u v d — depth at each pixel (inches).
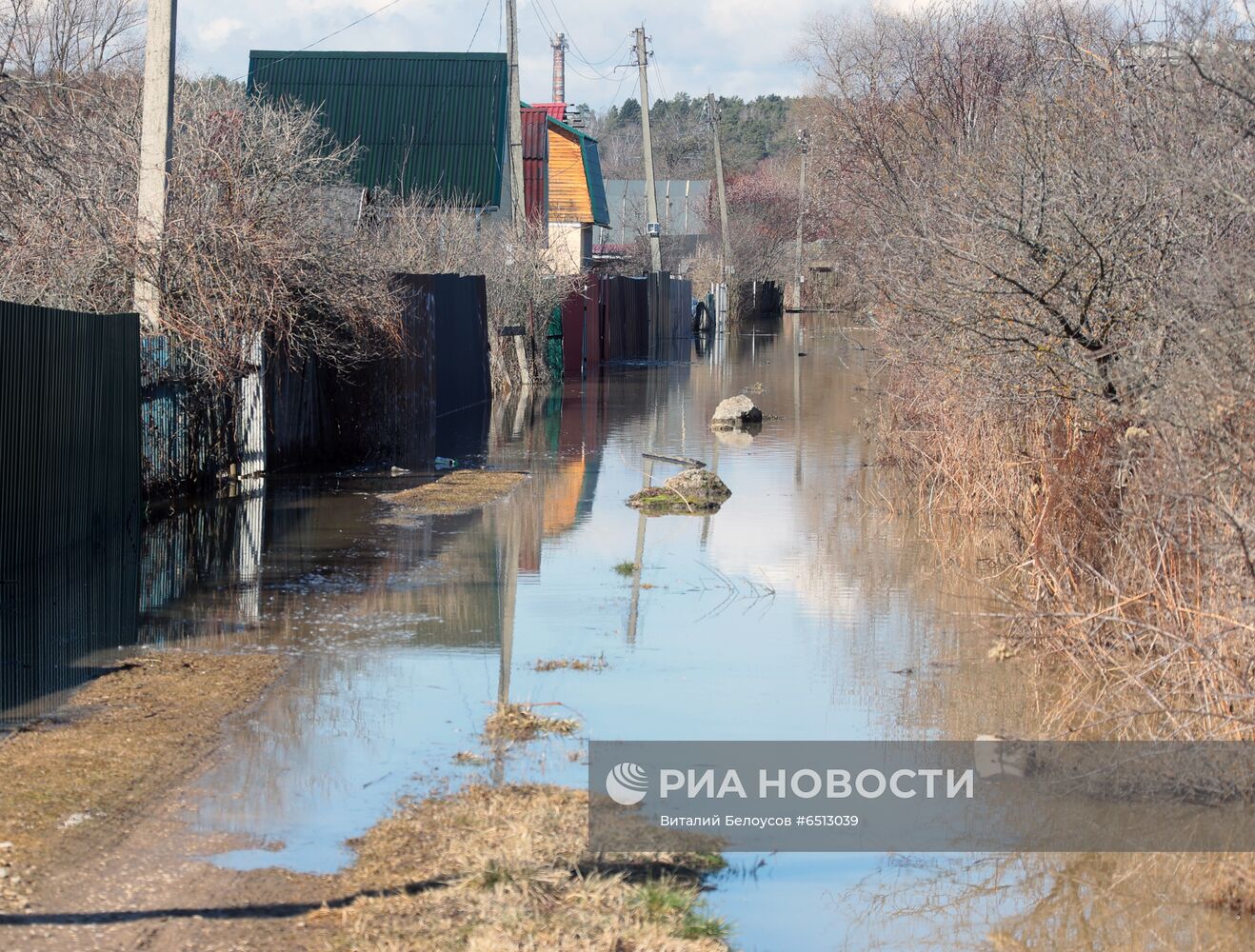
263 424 1149.1
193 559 824.9
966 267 753.6
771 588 778.2
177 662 604.1
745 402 1638.8
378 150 2359.7
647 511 1033.5
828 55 1726.1
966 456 968.3
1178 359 554.9
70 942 343.3
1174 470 517.7
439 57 2448.3
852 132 1637.6
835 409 1834.4
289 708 542.6
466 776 472.1
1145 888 411.8
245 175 1132.5
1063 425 797.2
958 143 1209.4
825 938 374.6
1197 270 546.9
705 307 4013.3
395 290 1243.2
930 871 420.5
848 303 2443.4
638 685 588.1
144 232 981.2
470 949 343.6
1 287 948.0
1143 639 557.3
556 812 439.2
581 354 2488.9
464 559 846.5
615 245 5009.8
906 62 1622.8
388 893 375.9
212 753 487.5
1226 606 498.9
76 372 804.0
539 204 2802.7
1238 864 414.9
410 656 624.4
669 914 370.9
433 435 1348.4
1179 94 663.8
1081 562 646.5
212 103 1382.9
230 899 370.9
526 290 2123.5
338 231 1246.9
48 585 743.7
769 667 619.5
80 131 1138.7
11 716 522.3
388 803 443.5
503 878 383.9
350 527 945.5
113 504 869.8
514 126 2128.4
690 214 6412.4
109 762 474.9
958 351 801.6
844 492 1131.3
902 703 571.2
